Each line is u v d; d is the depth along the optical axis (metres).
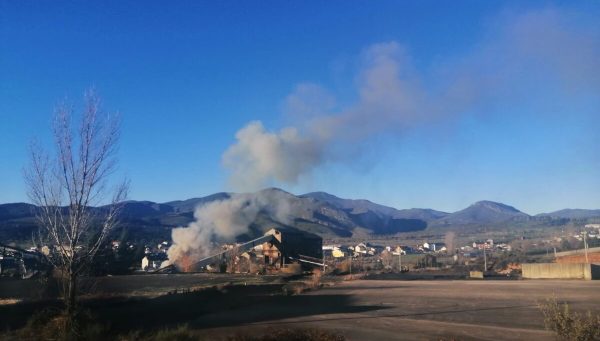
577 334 11.12
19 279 45.47
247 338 21.06
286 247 106.06
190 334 19.53
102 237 19.61
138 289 51.09
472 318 28.75
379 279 75.50
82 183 19.31
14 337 18.92
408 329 24.98
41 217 19.31
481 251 169.75
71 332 18.27
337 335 22.14
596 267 66.62
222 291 50.19
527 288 49.06
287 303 41.47
